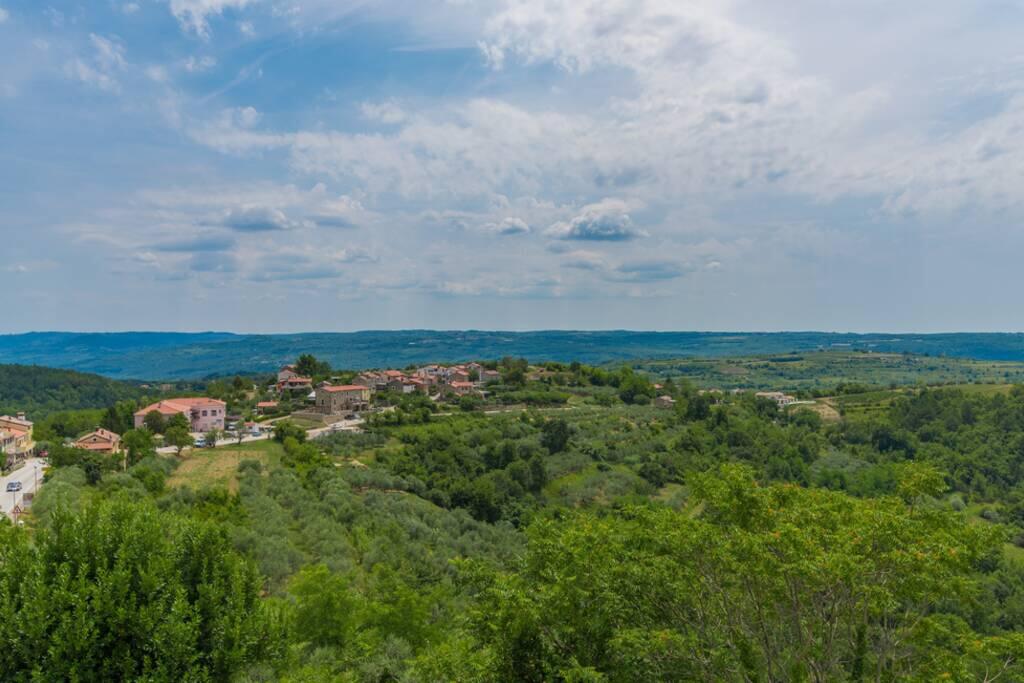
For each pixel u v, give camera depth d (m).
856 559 15.62
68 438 101.38
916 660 18.36
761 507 18.12
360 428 99.31
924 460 19.42
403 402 121.12
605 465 88.12
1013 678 17.52
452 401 128.62
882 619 18.86
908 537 16.08
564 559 18.89
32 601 17.02
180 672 18.16
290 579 35.50
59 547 19.05
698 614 18.89
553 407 128.75
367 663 24.72
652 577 18.39
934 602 17.34
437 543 53.72
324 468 68.25
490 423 103.00
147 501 22.31
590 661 17.98
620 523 22.06
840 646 18.81
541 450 89.62
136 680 17.30
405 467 77.06
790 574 16.30
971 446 97.56
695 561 17.84
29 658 16.66
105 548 19.39
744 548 16.31
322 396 120.00
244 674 20.53
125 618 17.69
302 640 26.91
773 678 17.86
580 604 18.33
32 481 72.12
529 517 70.94
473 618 19.59
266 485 58.09
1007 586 52.31
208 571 20.61
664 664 17.83
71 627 17.08
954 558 15.47
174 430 82.25
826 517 18.23
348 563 40.38
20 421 100.31
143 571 18.78
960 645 17.84
